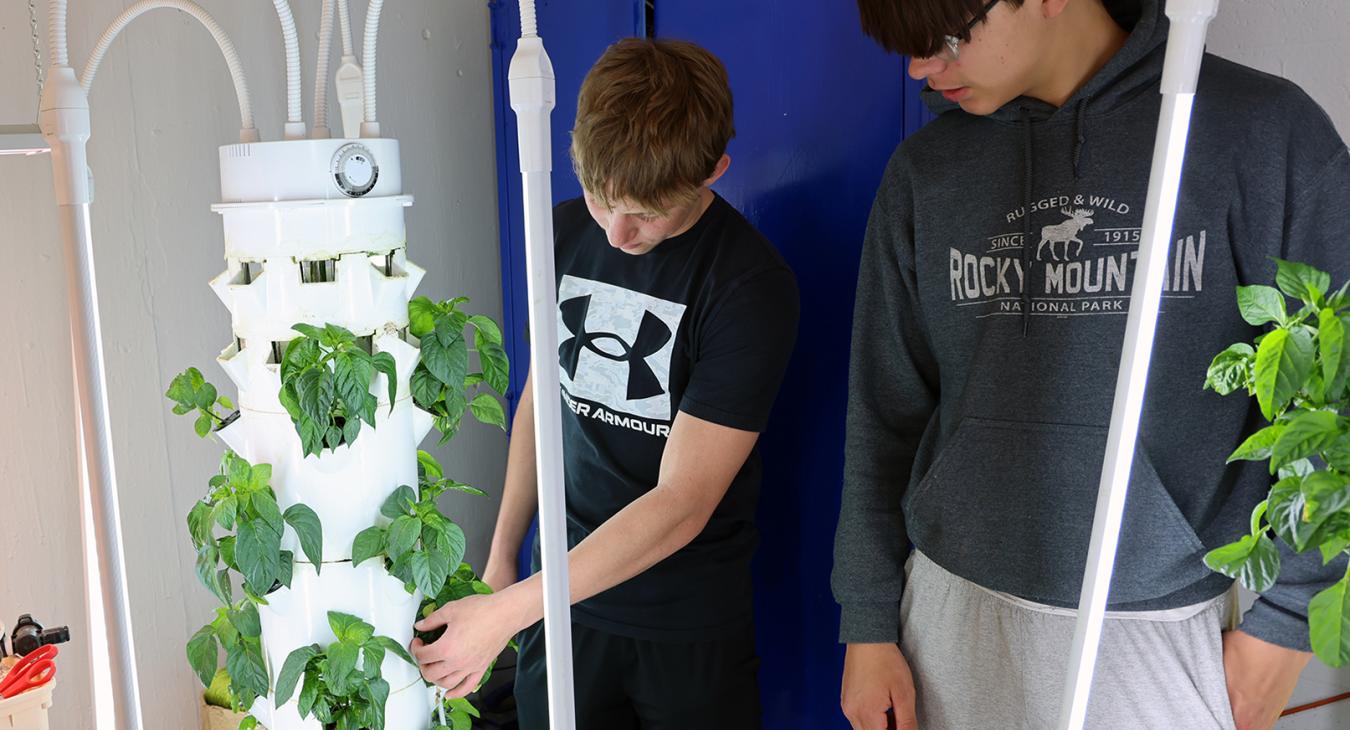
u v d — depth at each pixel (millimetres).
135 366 2104
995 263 1203
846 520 1375
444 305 1221
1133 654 1140
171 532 2176
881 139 1679
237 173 1063
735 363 1479
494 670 2268
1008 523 1203
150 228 2088
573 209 1725
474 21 2449
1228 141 1057
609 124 1351
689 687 1634
